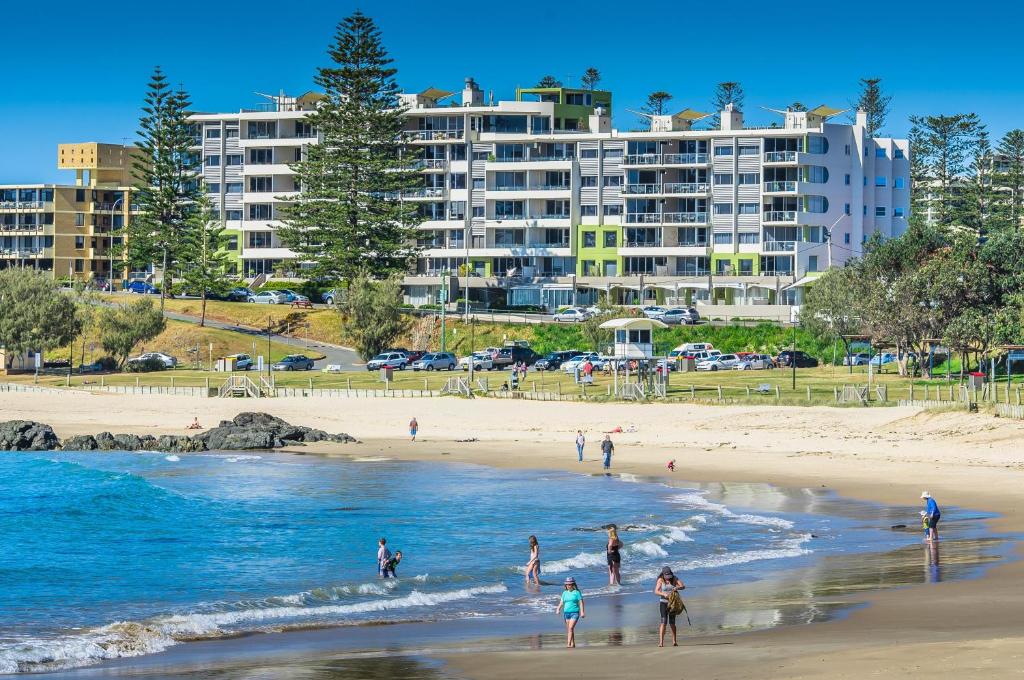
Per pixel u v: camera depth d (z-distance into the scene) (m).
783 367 118.56
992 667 22.41
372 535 48.75
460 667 26.67
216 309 151.75
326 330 146.00
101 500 59.94
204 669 27.50
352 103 153.00
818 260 163.75
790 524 47.69
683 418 86.69
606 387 101.62
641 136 167.25
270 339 135.62
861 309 106.88
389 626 32.28
